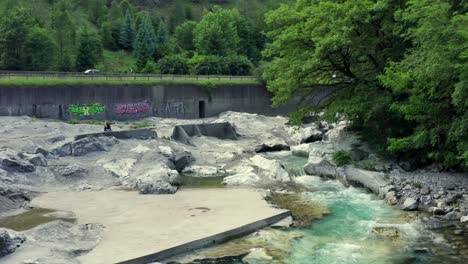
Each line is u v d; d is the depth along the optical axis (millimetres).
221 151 45344
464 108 27078
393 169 34438
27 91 55375
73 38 98938
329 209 28172
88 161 37906
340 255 21188
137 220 25031
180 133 47844
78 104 58875
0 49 80938
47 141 40969
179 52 109688
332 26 34938
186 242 21562
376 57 37625
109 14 130875
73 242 21453
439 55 25438
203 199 29625
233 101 72500
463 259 20500
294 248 22078
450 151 31234
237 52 106938
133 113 62875
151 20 125812
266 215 25625
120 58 108938
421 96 30719
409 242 22594
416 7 29359
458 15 25547
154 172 34781
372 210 27875
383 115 37250
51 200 29344
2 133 43812
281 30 42438
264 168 38719
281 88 39938
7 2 100375
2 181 31000
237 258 20969
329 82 40906
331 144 41125
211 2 159500
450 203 27641
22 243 20781
